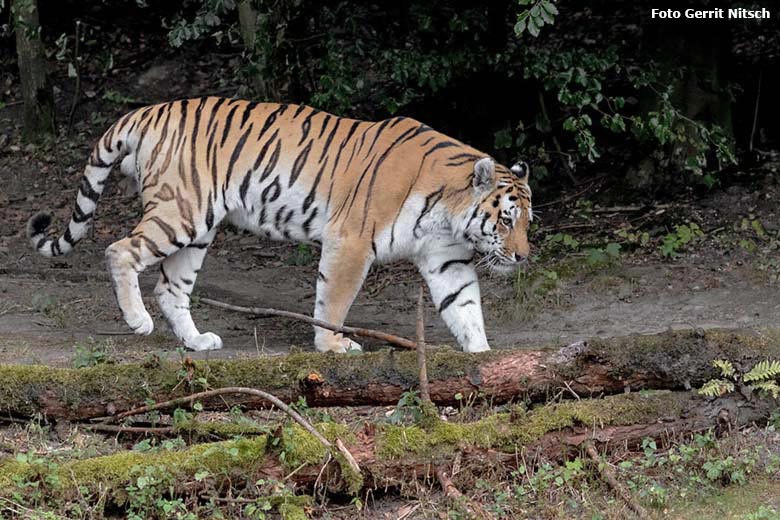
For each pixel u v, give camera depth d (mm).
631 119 14938
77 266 16203
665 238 14938
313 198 11406
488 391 8359
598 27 18750
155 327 13070
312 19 15898
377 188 11117
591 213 16500
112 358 9961
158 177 11461
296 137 11469
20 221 18141
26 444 8062
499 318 13453
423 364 8133
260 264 16375
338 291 11281
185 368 8250
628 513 7379
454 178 11039
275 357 8500
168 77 22359
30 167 20125
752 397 8234
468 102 17516
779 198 15836
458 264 11461
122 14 23781
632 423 8031
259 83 17219
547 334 12508
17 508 7113
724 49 16625
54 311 13516
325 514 7461
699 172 15164
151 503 7273
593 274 14586
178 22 14828
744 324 12344
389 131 11391
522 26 11031
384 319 13766
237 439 7738
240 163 11453
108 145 11719
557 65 14797
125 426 8297
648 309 13273
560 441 7918
